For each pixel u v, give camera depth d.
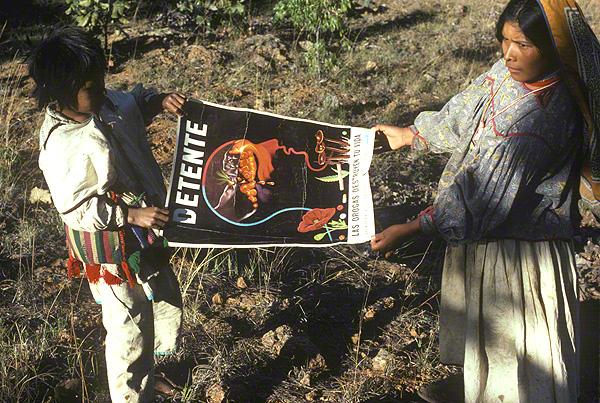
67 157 3.04
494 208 3.10
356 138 3.63
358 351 4.23
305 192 3.56
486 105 3.22
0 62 8.38
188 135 3.48
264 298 4.59
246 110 3.55
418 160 6.43
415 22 10.74
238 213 3.47
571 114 3.07
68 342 4.13
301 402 3.86
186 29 9.41
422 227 3.26
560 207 3.18
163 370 4.00
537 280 3.21
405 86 8.21
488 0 11.93
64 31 3.10
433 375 4.10
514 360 3.26
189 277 4.55
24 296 4.46
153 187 3.39
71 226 3.21
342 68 8.35
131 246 3.29
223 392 3.82
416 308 4.57
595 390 4.09
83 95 3.07
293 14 8.43
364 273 4.91
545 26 2.93
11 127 6.64
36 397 3.81
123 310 3.37
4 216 5.30
